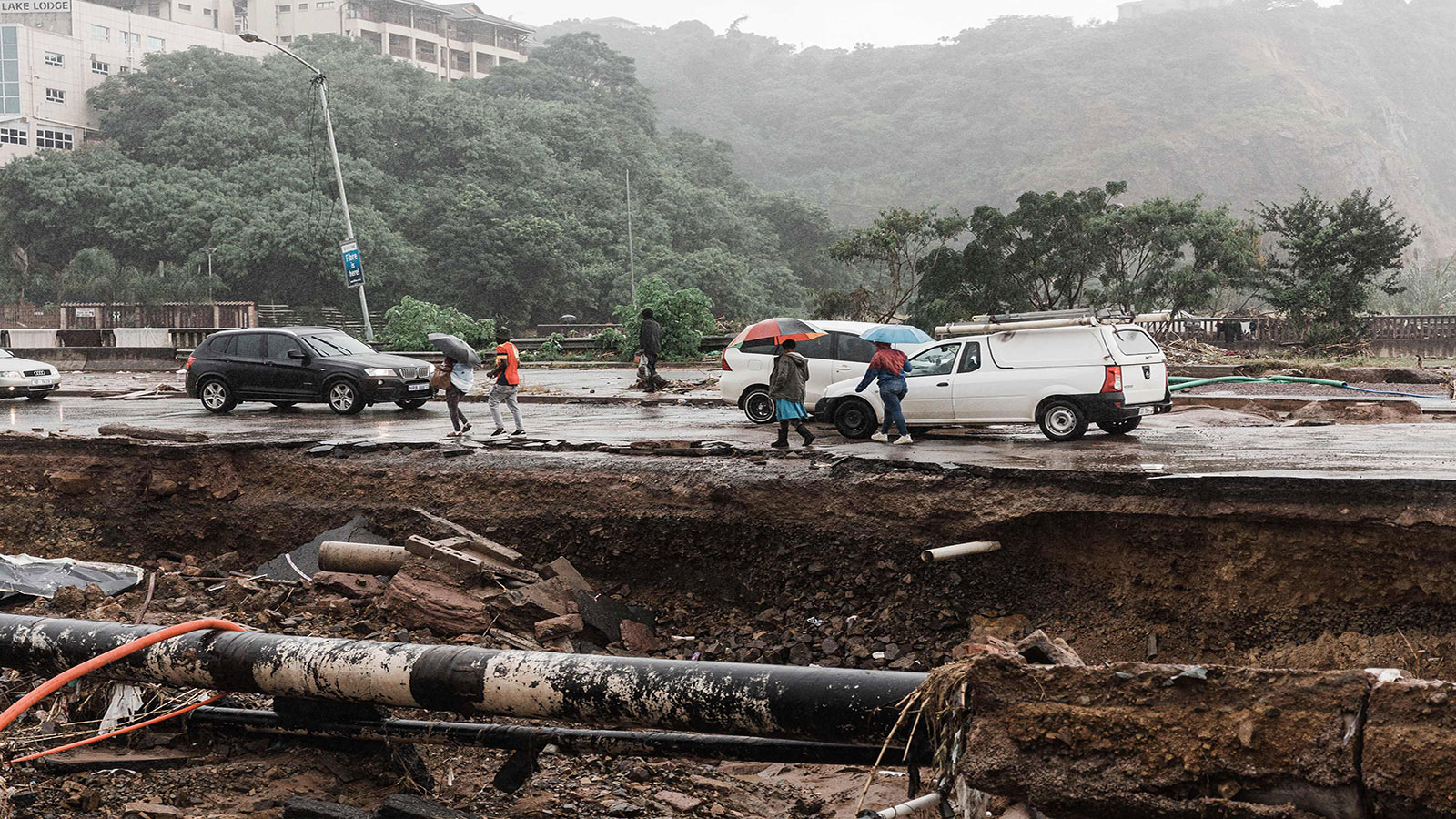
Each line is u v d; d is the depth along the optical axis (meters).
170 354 36.22
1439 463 10.46
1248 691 4.19
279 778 6.69
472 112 96.06
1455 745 3.77
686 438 14.85
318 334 20.67
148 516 13.91
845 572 11.02
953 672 4.80
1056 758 4.36
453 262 78.50
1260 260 41.81
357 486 13.27
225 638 6.45
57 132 97.19
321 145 88.62
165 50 108.19
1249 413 18.20
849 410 14.57
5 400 23.72
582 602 10.95
